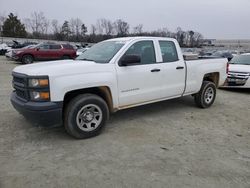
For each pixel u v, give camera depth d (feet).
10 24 244.63
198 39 307.17
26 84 13.76
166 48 19.24
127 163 12.30
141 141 14.90
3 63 67.26
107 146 14.16
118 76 16.03
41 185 10.47
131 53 16.99
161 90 18.65
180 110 21.68
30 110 13.50
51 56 68.64
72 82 14.08
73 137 15.19
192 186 10.51
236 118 19.89
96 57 17.12
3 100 23.72
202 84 22.04
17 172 11.39
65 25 271.90
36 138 15.12
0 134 15.58
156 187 10.41
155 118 19.29
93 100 14.99
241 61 35.29
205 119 19.36
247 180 11.05
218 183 10.76
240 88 32.09
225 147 14.34
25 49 66.03
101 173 11.40
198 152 13.61
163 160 12.64
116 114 20.13
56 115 13.80
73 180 10.84
